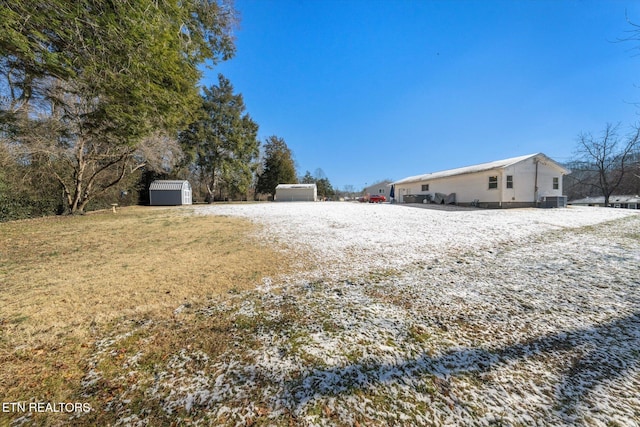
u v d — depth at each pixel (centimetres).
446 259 561
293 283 437
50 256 589
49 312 331
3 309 338
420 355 246
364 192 4741
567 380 213
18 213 1105
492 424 173
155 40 448
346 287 420
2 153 967
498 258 561
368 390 203
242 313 332
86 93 572
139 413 182
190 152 2528
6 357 242
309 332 286
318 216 1172
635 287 396
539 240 708
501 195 1516
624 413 180
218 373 222
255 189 3662
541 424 172
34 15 350
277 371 224
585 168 2386
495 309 338
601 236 739
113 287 416
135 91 501
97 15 382
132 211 1426
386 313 330
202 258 577
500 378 216
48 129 1004
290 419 178
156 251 634
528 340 270
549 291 391
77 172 1266
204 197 3027
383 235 787
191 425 173
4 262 545
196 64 652
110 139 736
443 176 1922
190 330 292
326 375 219
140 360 240
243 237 775
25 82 693
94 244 696
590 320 307
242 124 2903
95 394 199
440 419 177
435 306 348
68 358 242
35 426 171
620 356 243
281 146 3716
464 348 257
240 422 175
